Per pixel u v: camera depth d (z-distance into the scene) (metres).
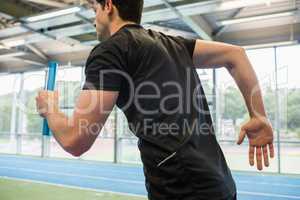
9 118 12.09
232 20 6.52
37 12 6.20
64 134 0.83
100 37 1.02
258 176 7.39
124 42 0.89
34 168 8.88
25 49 9.38
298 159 7.94
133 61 0.89
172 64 0.95
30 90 11.21
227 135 8.01
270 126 1.04
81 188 6.32
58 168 8.85
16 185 6.58
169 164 0.85
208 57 1.06
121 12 0.97
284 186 6.39
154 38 0.97
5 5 5.90
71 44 8.30
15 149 12.09
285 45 7.33
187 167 0.86
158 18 5.82
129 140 9.78
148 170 0.89
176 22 6.79
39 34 7.07
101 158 10.48
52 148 11.33
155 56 0.92
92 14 5.68
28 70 11.02
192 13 5.49
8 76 11.90
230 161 8.34
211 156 0.94
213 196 0.87
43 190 6.13
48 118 0.87
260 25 7.16
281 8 6.09
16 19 6.22
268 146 1.03
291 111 7.71
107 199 5.46
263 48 7.56
